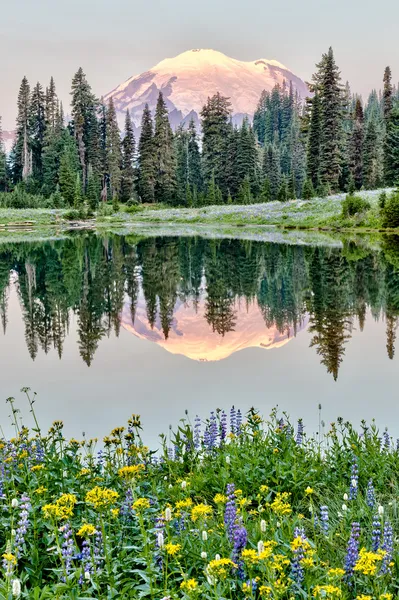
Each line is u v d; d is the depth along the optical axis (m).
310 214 61.28
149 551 3.92
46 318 17.20
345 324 15.56
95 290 22.94
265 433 7.22
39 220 69.81
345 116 74.31
